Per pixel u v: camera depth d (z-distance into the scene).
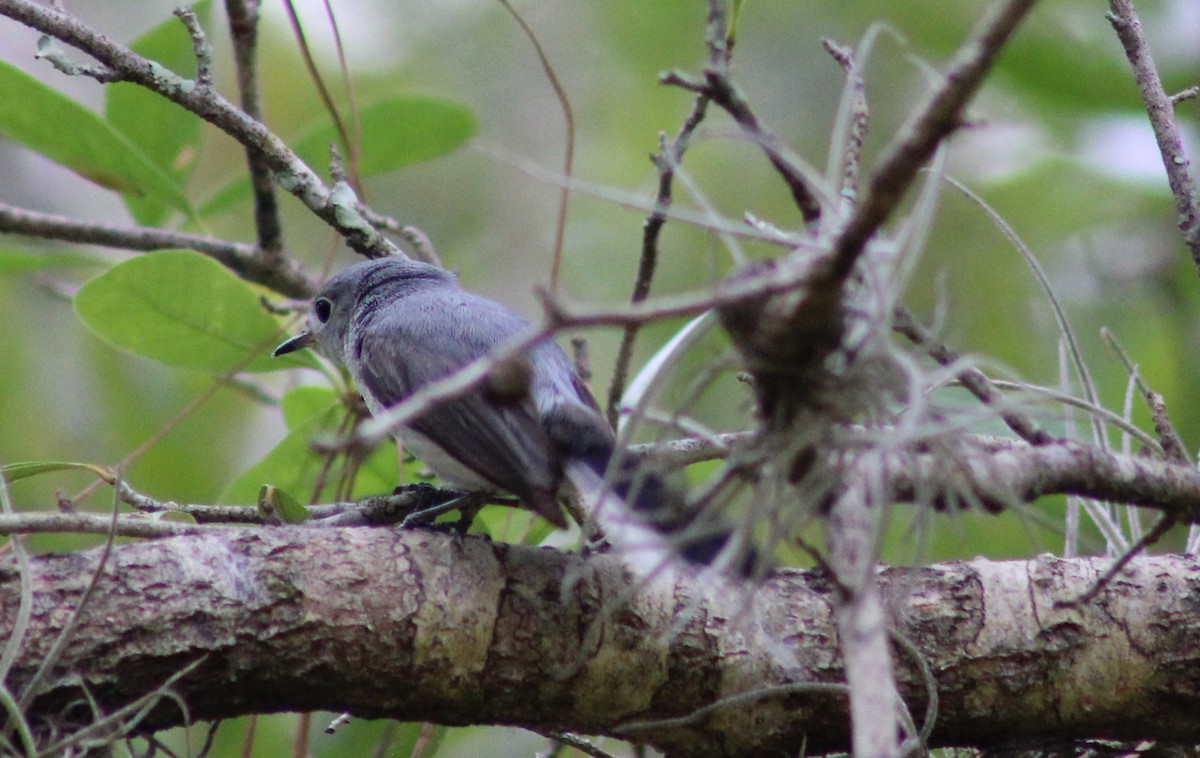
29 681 5.92
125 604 6.07
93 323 8.43
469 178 14.53
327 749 8.92
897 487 5.20
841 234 4.29
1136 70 7.52
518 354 4.35
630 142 14.33
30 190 14.15
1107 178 11.82
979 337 12.37
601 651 6.60
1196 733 6.72
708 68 5.59
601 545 7.30
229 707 6.36
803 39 14.27
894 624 6.66
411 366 8.66
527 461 7.49
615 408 8.04
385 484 9.43
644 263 7.63
